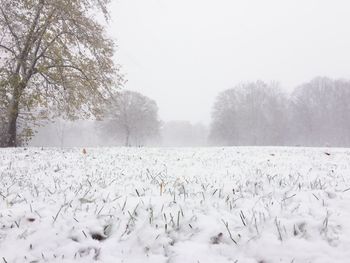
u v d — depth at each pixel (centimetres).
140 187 480
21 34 1497
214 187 484
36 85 1484
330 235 305
